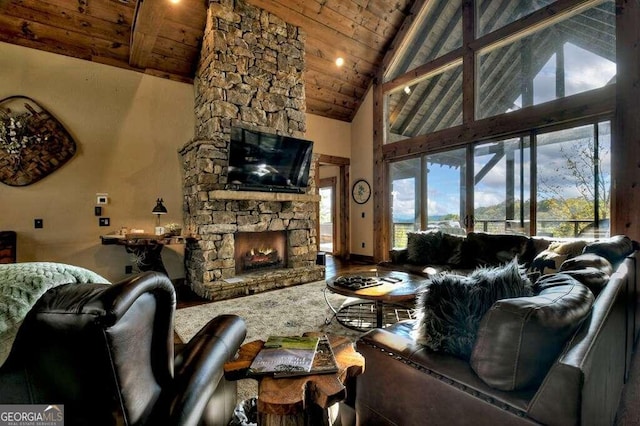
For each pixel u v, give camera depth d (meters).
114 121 4.25
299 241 4.97
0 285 0.76
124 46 4.18
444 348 1.19
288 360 1.14
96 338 0.71
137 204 4.41
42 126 3.78
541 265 2.99
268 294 4.08
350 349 1.28
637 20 3.40
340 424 1.49
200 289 4.05
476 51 4.94
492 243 3.89
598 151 3.75
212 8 4.07
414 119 5.87
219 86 4.14
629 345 2.05
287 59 4.82
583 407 0.80
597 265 1.60
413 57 5.87
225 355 1.31
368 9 5.26
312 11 4.86
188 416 0.96
